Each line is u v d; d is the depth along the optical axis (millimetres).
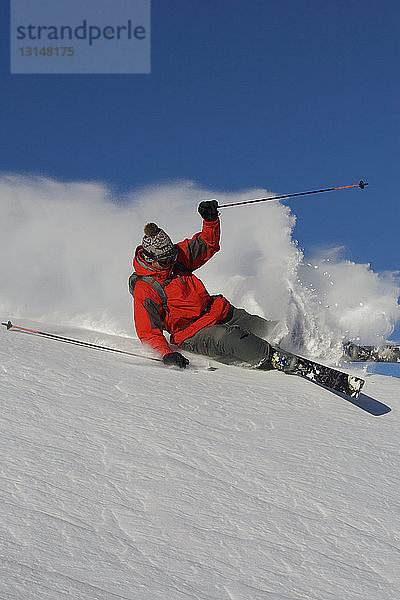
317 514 3066
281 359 5234
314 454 3760
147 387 4488
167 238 5484
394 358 6023
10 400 3762
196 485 3123
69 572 2283
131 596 2227
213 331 5543
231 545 2682
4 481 2814
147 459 3301
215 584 2402
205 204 5887
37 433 3371
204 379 4980
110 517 2705
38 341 5379
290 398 4793
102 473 3062
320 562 2674
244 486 3213
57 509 2676
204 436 3738
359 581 2586
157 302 5672
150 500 2906
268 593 2406
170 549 2566
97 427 3586
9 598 2064
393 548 2873
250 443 3768
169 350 5379
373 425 4449
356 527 3006
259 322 6027
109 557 2426
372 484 3482
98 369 4711
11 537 2418
